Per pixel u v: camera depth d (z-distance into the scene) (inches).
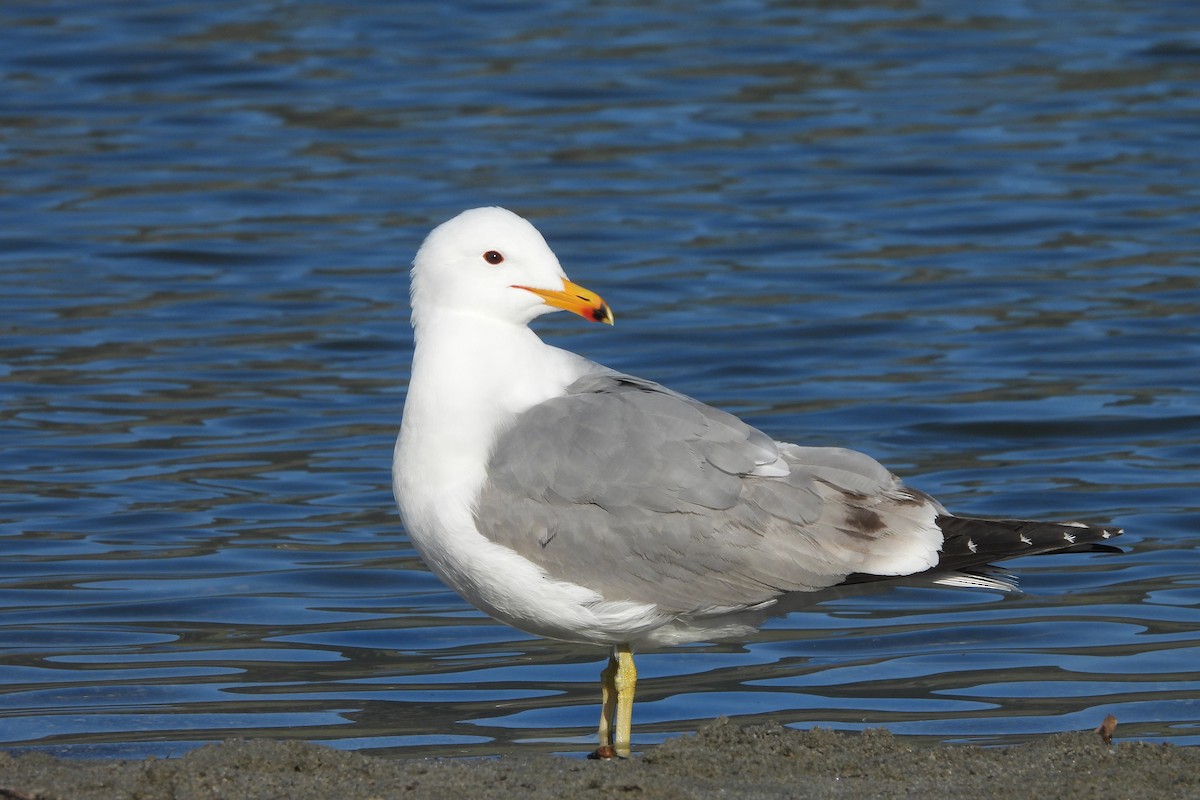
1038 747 357.1
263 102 1086.4
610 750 378.0
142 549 526.0
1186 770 339.3
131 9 1296.8
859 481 381.7
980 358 706.8
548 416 378.9
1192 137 1008.2
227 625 475.2
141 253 840.3
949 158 981.2
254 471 592.7
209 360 706.8
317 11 1296.8
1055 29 1243.2
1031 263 823.7
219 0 1328.7
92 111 1070.4
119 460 599.8
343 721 412.8
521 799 322.7
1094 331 733.3
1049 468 591.8
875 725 406.6
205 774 337.1
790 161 980.6
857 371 695.1
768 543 373.4
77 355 709.9
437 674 445.4
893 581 380.2
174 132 1031.0
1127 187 927.7
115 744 395.2
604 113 1062.4
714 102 1083.9
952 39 1219.9
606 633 382.0
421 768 343.3
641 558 372.2
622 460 372.5
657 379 687.1
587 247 846.5
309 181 946.1
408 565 519.2
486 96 1094.4
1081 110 1061.1
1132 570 508.4
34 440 615.8
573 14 1295.5
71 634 465.1
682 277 809.5
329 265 826.2
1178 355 703.7
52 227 876.0
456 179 946.1
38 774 342.6
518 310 387.2
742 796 328.8
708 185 941.2
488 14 1291.8
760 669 448.5
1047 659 447.2
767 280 806.5
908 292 788.6
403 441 385.4
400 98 1089.4
